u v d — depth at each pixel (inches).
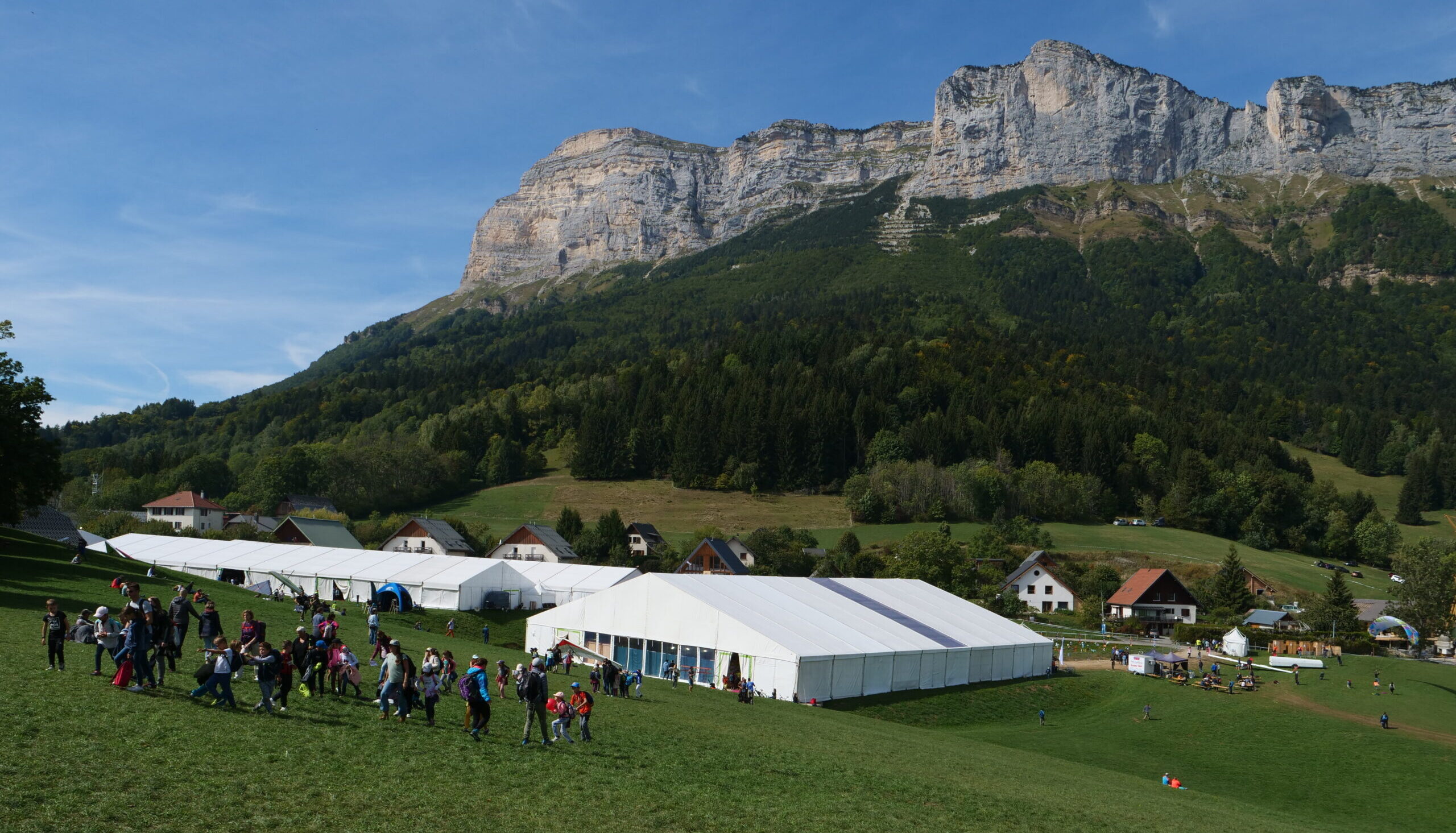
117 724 968.3
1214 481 7716.5
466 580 3577.8
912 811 1133.1
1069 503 7598.4
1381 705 3063.5
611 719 1513.3
